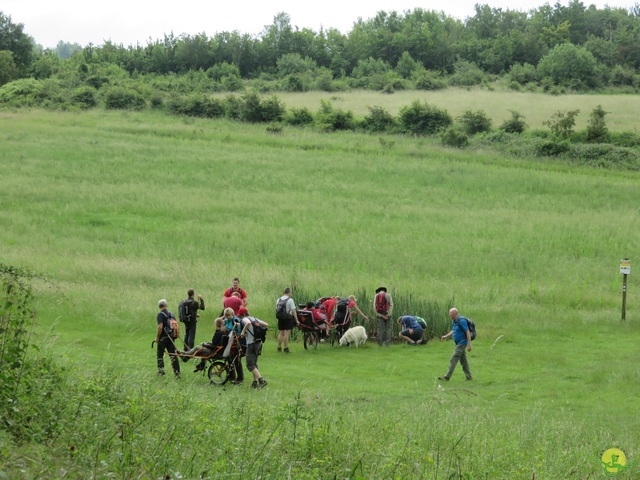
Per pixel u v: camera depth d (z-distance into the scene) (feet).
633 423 44.88
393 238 127.85
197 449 24.49
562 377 58.70
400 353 67.56
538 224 140.97
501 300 90.22
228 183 168.96
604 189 172.86
